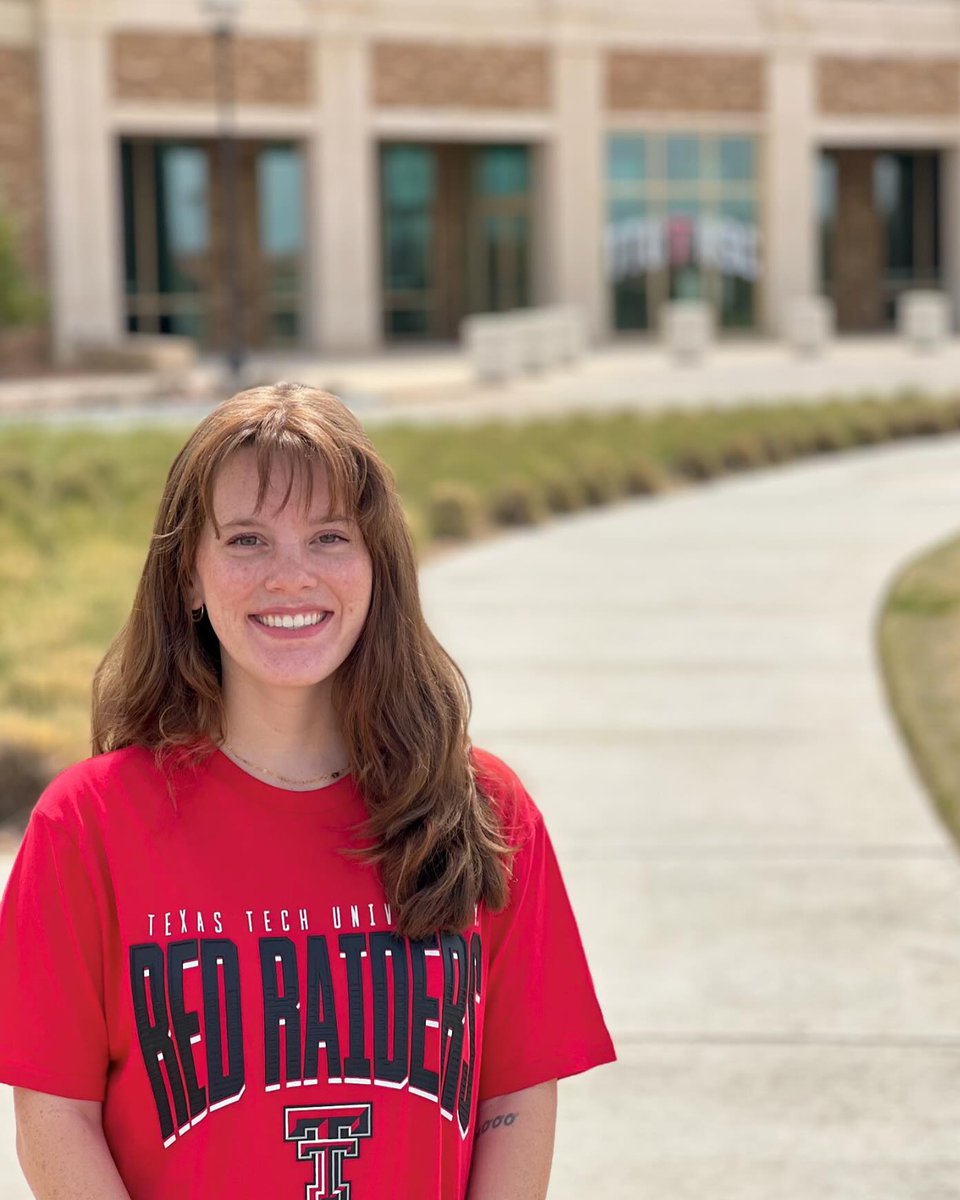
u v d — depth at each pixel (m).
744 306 41.19
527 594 11.48
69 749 6.96
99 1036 2.02
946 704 7.93
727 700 8.38
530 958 2.19
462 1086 2.08
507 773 2.26
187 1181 1.98
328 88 36.19
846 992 4.77
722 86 39.72
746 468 19.27
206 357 37.25
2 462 15.04
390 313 41.16
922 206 43.84
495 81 37.69
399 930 2.04
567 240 38.78
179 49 34.78
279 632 2.08
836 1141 3.93
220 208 38.06
